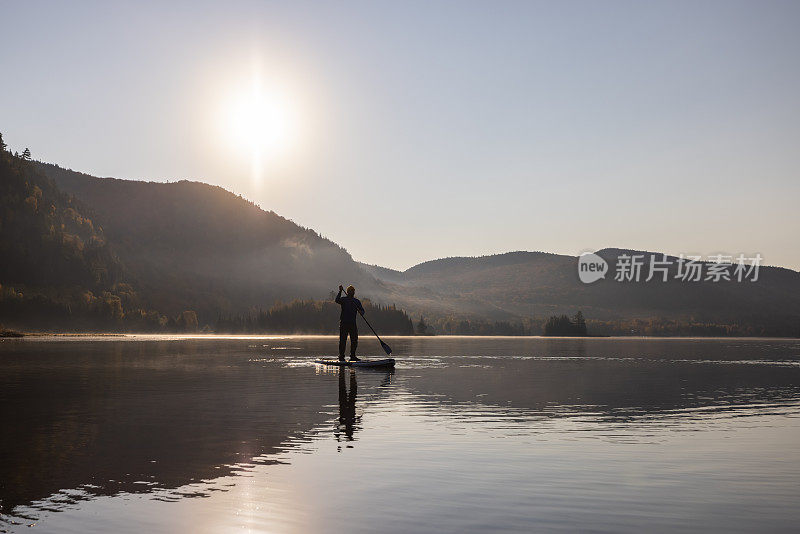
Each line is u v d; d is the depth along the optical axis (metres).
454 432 10.63
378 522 6.07
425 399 15.18
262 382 19.19
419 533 5.77
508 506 6.55
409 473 7.84
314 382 19.28
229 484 7.31
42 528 5.87
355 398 15.27
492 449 9.27
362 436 10.22
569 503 6.66
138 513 6.29
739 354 48.69
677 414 12.98
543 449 9.29
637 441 9.94
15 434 10.23
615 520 6.12
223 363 28.56
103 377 20.62
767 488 7.26
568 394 16.59
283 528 5.89
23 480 7.46
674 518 6.18
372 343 68.44
